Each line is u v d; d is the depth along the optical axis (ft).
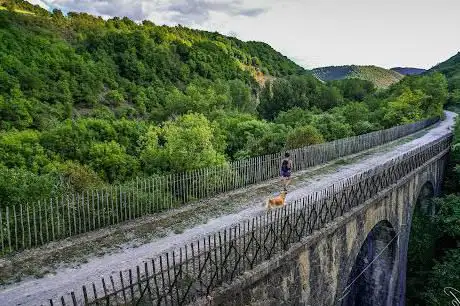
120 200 55.16
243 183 76.38
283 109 301.43
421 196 117.70
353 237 61.62
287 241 45.16
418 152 98.68
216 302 35.27
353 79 396.78
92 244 47.88
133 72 263.49
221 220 57.21
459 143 129.08
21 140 115.85
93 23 354.54
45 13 350.64
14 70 179.73
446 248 111.86
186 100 191.72
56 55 219.82
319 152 100.68
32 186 58.18
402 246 88.69
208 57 340.80
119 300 34.50
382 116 206.49
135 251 46.29
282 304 44.52
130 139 133.08
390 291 83.61
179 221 56.44
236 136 143.02
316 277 51.16
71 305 34.19
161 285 37.32
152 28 393.70
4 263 42.27
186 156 88.74
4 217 49.57
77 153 115.85
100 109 207.62
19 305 34.71
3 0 339.57
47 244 47.39
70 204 52.85
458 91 290.35
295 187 76.69
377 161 105.81
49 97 188.75
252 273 39.19
